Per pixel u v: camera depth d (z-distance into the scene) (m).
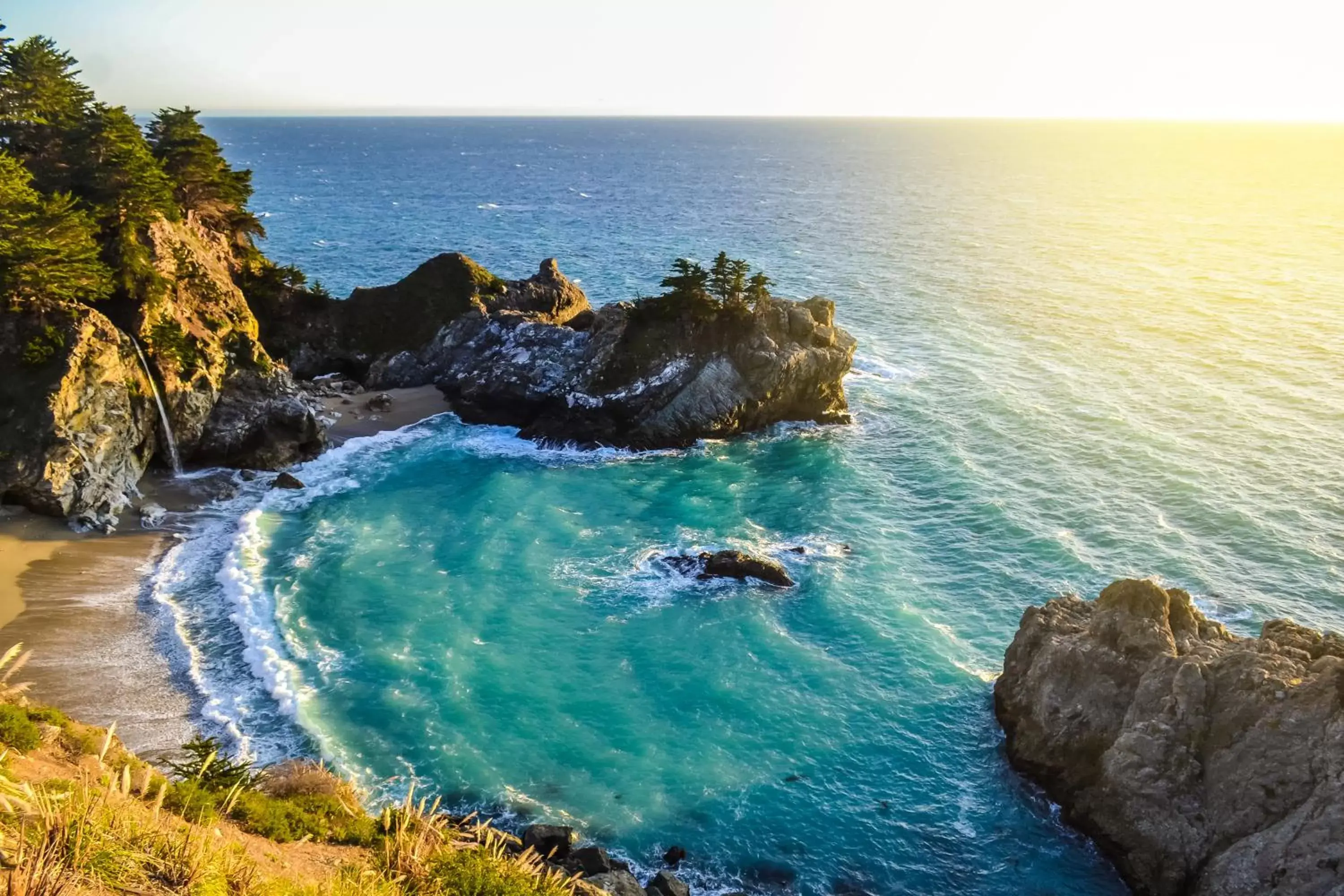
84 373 63.12
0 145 79.50
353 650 49.72
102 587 54.41
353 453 78.31
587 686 47.69
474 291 98.81
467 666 48.69
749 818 39.56
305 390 90.25
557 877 28.75
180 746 40.91
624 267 157.00
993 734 44.94
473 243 181.38
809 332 84.50
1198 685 37.19
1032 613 45.81
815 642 51.97
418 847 25.66
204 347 73.62
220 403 73.88
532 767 41.81
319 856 26.88
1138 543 62.28
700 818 39.44
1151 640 40.22
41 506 60.16
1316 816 32.19
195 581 56.12
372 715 44.47
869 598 56.31
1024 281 147.50
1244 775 35.00
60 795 17.61
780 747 43.78
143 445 68.38
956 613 55.00
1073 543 62.56
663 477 74.56
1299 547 61.16
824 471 75.50
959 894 36.41
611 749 43.22
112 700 43.94
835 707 46.59
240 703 44.62
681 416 80.44
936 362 104.94
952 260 165.25
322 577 57.16
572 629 52.66
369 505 68.19
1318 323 118.94
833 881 36.72
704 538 63.91
